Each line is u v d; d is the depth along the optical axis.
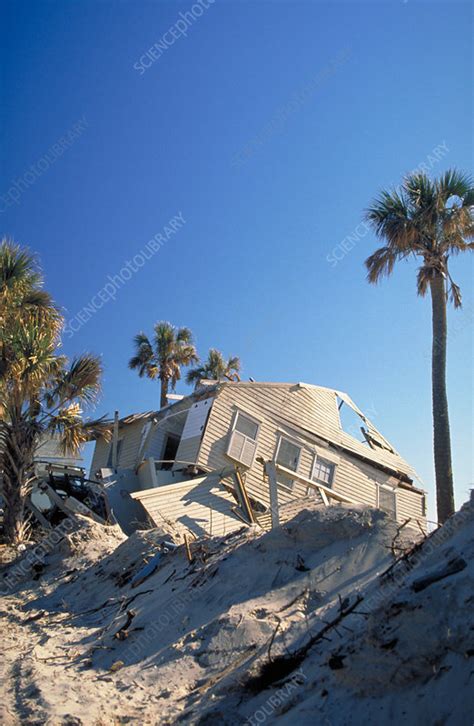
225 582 8.34
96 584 12.29
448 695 4.02
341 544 7.74
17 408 18.80
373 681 4.57
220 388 20.70
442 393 17.12
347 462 23.53
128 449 24.47
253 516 19.06
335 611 6.30
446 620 4.43
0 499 20.92
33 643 9.02
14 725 5.58
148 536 12.84
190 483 18.62
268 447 21.25
